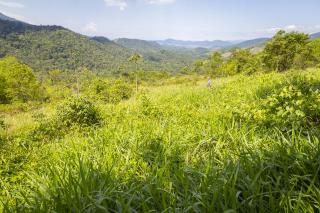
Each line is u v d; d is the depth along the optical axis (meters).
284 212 2.71
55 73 108.19
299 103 5.11
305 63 43.53
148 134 5.69
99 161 4.35
